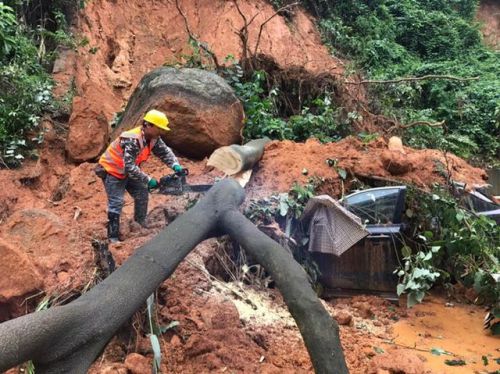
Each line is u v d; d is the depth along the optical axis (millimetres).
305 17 18266
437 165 8430
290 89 13234
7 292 4355
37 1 12648
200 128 9023
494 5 27062
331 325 3527
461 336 5594
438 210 7012
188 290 4984
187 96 9016
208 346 4250
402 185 7355
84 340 3025
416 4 22891
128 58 13883
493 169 16734
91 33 13492
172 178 5793
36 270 4590
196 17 15859
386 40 19875
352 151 8453
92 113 8992
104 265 4691
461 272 6492
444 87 18656
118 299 3303
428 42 21641
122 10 14820
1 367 2504
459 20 23078
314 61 15672
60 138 9359
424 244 6617
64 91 11039
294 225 6453
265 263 3898
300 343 4750
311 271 6328
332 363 3389
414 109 17266
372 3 21344
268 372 4066
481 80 19656
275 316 5270
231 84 11109
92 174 8062
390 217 6602
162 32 15195
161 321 4535
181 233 3961
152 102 9008
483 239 6398
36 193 8062
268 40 15422
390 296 6363
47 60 11828
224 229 4355
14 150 8617
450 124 18531
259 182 7457
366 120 12562
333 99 12938
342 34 18656
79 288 4586
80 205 7152
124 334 4359
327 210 6059
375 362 4426
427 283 5965
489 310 5895
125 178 5773
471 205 7594
